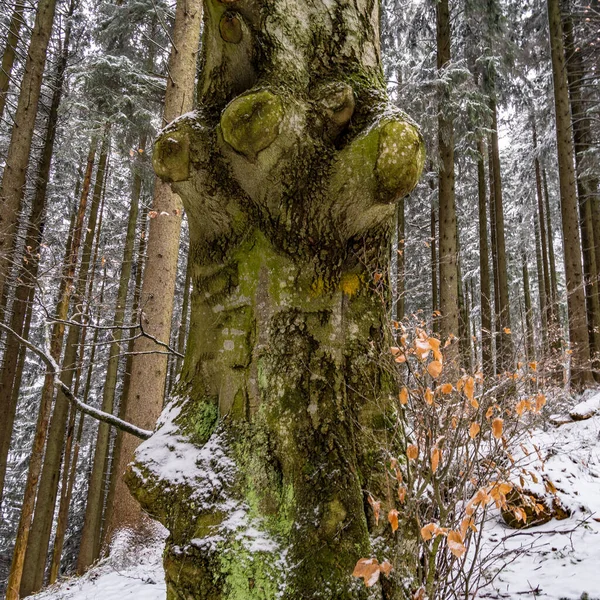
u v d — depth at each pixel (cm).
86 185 1016
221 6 194
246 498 179
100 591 463
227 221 215
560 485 436
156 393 592
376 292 217
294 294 201
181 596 166
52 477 1137
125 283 1246
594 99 1306
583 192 1307
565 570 308
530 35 1441
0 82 1021
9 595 766
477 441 198
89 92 1083
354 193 195
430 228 1678
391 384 214
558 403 710
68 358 1183
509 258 2169
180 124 209
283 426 188
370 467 190
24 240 1043
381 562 171
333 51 210
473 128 1081
